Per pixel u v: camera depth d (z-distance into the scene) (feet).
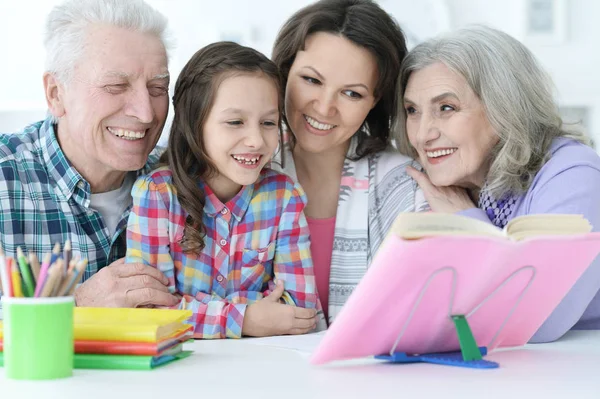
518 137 4.91
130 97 4.76
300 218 5.15
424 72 5.09
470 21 11.77
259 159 4.89
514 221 3.09
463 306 3.10
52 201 5.04
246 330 4.58
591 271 4.00
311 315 4.73
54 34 4.84
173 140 4.96
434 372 2.92
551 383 2.70
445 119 5.06
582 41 11.78
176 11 11.84
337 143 5.34
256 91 4.78
